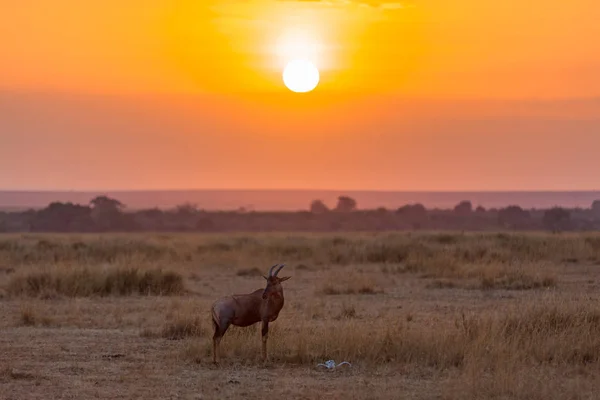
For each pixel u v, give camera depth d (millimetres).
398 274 106312
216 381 44438
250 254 140125
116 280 85625
